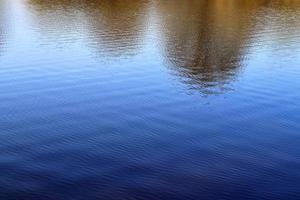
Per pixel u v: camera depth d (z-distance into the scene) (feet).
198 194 43.52
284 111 68.18
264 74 88.89
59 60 94.73
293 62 98.89
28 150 52.11
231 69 92.17
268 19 165.17
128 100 71.51
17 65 89.61
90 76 84.12
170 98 73.05
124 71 88.33
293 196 43.62
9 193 42.24
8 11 167.73
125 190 43.70
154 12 175.11
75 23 141.79
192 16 167.53
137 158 50.96
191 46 112.88
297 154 53.31
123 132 58.59
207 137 57.72
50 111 65.46
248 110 68.28
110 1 206.39
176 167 49.03
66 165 48.55
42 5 187.52
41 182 44.57
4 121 60.95
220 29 139.44
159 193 43.45
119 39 118.73
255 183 45.98
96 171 47.44
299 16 176.86
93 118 63.31
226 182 45.93
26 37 117.39
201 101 71.92
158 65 93.50
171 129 60.08
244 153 53.21
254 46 114.73
